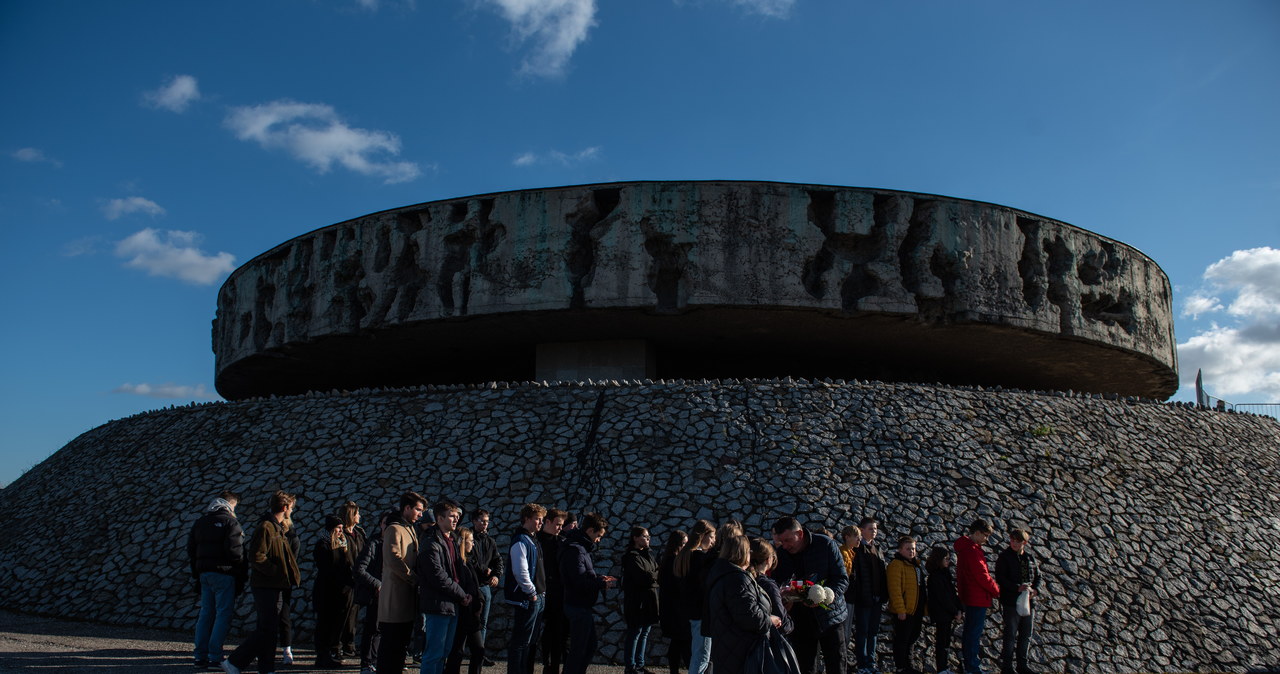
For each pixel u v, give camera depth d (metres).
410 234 19.02
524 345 20.11
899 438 14.90
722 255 17.33
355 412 16.59
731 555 6.66
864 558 10.23
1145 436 16.64
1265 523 15.14
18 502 18.70
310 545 13.70
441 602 7.70
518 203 17.98
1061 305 19.20
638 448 14.46
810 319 17.89
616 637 11.74
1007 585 10.70
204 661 9.55
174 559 14.12
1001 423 15.77
